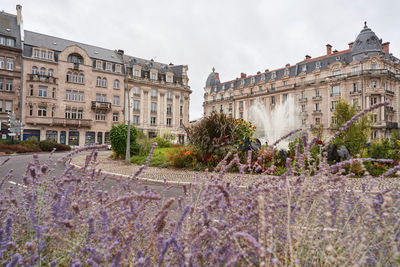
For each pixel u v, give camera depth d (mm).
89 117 41844
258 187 1497
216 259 1232
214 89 73000
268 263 974
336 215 1449
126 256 1253
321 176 1597
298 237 1220
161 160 12297
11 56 36125
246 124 10477
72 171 1739
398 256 1016
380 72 41375
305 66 50906
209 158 10078
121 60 48031
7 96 35438
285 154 8805
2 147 23672
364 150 11578
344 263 1053
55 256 1419
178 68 56938
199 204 1575
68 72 40688
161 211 1170
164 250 1115
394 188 1291
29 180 1713
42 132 37688
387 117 42625
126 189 1723
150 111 48812
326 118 45938
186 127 11648
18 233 1599
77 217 1475
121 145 15523
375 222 1234
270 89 56594
